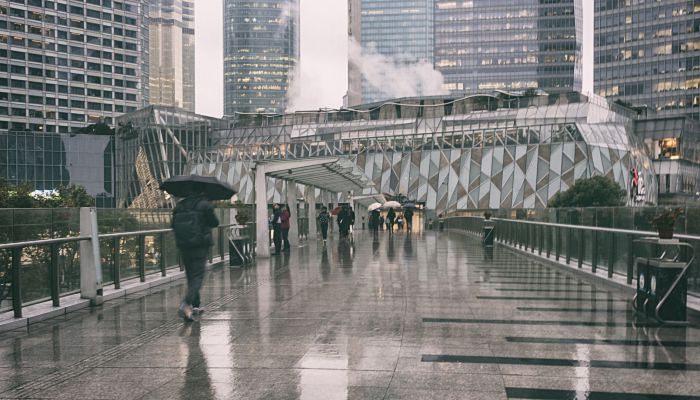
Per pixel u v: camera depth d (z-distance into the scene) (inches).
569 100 3230.8
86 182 4136.3
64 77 5270.7
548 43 7032.5
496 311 348.8
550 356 240.5
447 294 420.2
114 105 5570.9
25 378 210.5
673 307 308.8
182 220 321.1
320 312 344.5
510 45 7116.1
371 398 186.9
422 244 1080.8
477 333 285.3
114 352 248.8
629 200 2501.2
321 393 191.9
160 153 3809.1
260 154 3523.6
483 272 575.2
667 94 5073.8
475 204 2625.5
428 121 3223.4
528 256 783.7
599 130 2578.7
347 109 3693.4
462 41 7244.1
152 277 496.4
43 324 312.2
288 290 442.6
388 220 1815.9
